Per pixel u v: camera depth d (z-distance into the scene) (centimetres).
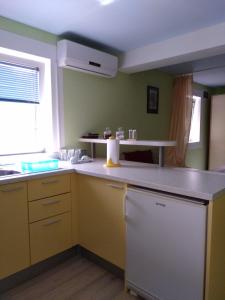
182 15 204
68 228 204
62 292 168
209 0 180
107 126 305
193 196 127
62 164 222
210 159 541
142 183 151
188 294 134
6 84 222
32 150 246
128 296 165
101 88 294
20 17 206
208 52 239
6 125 228
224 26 216
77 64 246
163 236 142
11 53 220
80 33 241
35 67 240
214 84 541
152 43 268
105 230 184
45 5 187
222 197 132
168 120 425
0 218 160
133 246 161
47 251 190
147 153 354
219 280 140
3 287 168
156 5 187
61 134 254
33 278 184
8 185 163
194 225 127
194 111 527
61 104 252
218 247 133
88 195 196
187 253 132
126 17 207
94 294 166
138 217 156
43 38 233
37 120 249
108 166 206
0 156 223
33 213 179
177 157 416
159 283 148
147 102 372
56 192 192
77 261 206
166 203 139
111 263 187
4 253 164
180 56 252
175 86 423
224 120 516
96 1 181
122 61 298
